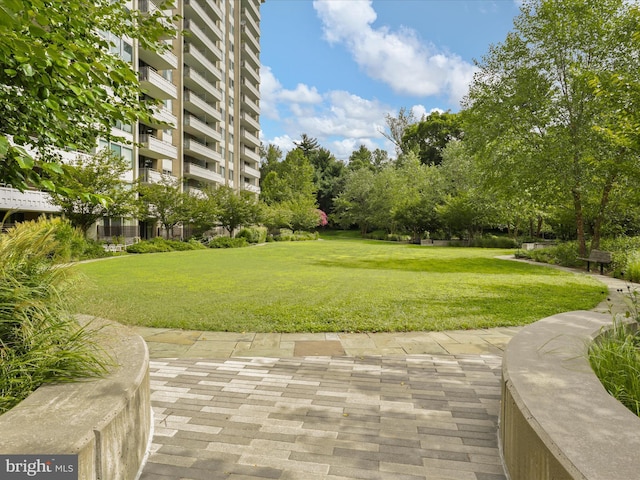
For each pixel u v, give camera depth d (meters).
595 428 1.86
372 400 3.54
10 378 2.30
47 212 21.98
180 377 4.11
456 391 3.76
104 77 3.68
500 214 31.70
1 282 2.76
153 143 30.66
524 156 18.53
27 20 2.74
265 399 3.56
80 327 2.92
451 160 41.78
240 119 56.91
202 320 6.41
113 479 2.02
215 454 2.63
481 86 20.31
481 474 2.43
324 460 2.57
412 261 19.59
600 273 14.44
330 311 7.06
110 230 27.64
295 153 71.50
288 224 52.38
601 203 17.50
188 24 38.94
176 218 30.34
